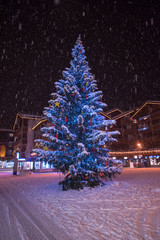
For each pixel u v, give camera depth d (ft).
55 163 30.94
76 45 38.40
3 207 19.94
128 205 18.71
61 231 12.42
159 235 11.32
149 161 117.80
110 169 31.76
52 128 30.73
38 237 11.53
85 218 14.99
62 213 16.69
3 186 41.16
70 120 33.37
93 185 30.66
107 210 17.11
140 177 45.62
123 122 140.97
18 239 11.34
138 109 136.05
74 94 31.50
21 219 15.35
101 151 32.78
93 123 33.83
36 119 138.72
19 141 135.95
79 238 11.17
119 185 32.07
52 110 32.99
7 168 161.58
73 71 36.32
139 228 12.53
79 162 27.89
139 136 136.67
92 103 35.12
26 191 31.32
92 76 37.35
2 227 13.52
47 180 49.39
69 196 24.63
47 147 32.73
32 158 104.94
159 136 122.21
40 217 15.76
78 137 31.99
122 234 11.59
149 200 20.56
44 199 23.35
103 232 11.99
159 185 30.78
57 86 35.06
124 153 122.83
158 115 124.36
